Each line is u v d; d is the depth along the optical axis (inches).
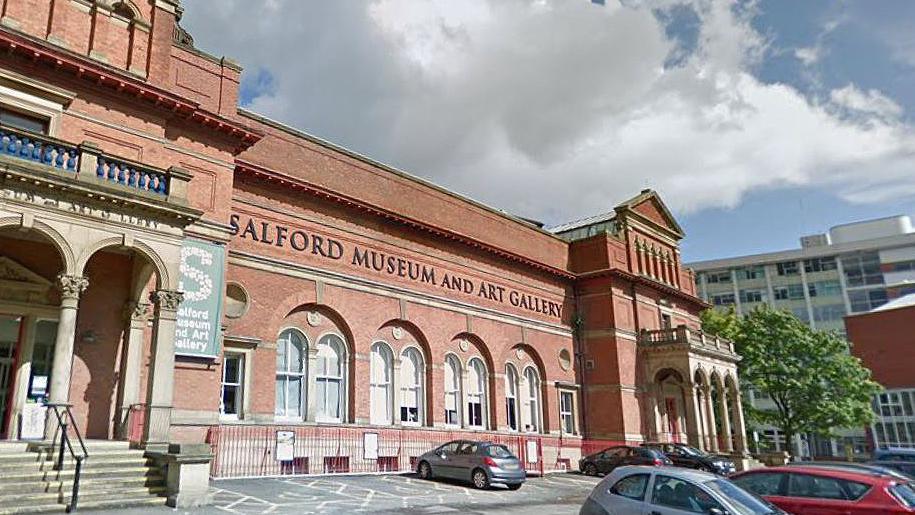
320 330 961.5
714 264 3782.0
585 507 425.7
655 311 1606.8
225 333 829.8
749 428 2020.2
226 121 803.4
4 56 643.5
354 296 1011.9
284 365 913.5
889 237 3425.2
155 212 626.8
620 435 1380.4
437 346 1139.3
